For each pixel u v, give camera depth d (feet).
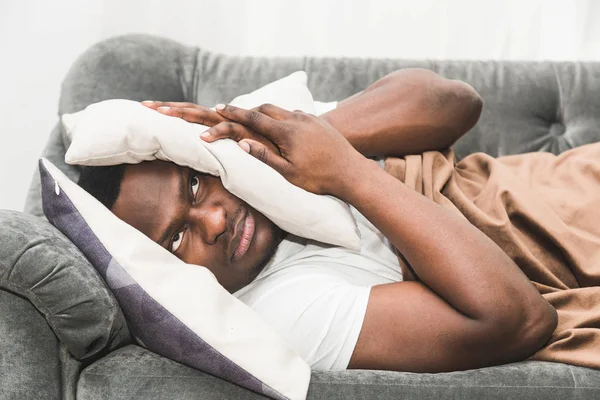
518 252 3.17
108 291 2.60
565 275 3.27
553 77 4.76
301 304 2.80
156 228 2.82
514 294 2.71
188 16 5.52
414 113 3.41
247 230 2.91
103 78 4.29
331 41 5.67
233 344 2.49
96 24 5.44
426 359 2.70
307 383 2.47
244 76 4.61
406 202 2.86
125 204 2.84
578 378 2.56
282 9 5.57
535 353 2.85
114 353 2.67
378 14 5.63
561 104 4.71
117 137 2.69
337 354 2.74
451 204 3.23
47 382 2.56
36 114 5.54
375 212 2.87
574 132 4.64
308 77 4.67
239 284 3.03
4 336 2.50
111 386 2.48
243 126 2.91
